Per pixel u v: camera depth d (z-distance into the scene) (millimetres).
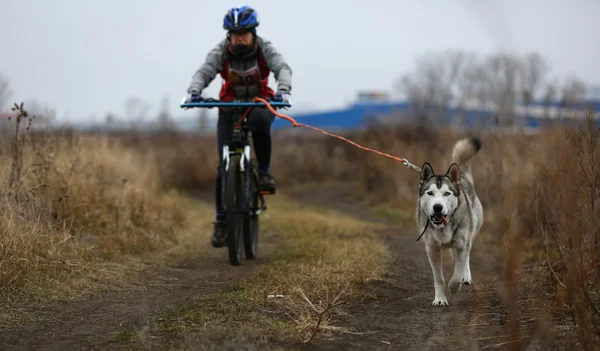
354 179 26125
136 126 36969
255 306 6613
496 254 10188
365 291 7637
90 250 8852
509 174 10461
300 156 30188
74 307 6672
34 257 7566
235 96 9602
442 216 7148
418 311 6914
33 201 8820
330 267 8656
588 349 4859
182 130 39531
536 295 6703
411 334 5934
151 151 21781
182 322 5980
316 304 6750
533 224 9688
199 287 7836
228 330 5504
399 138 22391
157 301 7031
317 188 25938
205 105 9039
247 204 9398
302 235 13000
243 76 9430
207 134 37594
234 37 9211
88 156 12164
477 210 8312
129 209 11234
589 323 5262
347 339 5660
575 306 5188
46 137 11148
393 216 17562
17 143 9227
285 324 5949
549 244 8602
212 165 24734
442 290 7277
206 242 11797
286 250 10922
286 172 29266
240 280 8117
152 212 12148
